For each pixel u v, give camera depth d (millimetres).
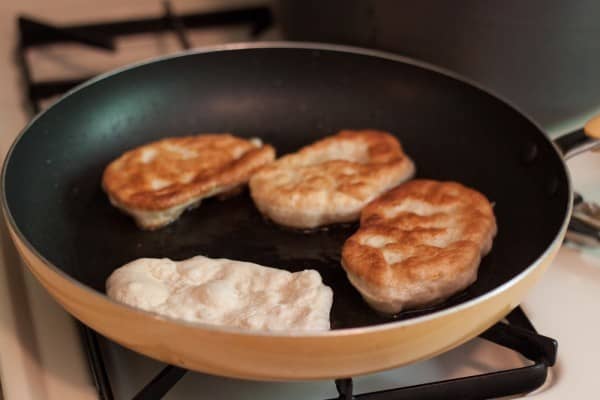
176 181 611
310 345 452
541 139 597
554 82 638
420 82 667
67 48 777
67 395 506
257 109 684
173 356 474
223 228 603
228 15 786
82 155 637
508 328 521
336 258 581
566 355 523
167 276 541
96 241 591
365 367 469
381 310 542
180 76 677
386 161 624
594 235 588
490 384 499
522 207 595
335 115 681
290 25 733
